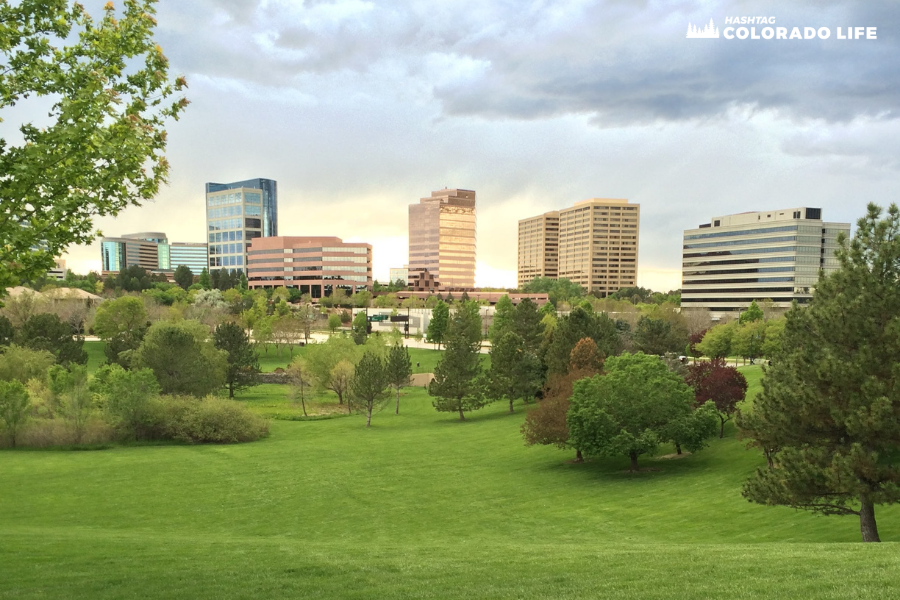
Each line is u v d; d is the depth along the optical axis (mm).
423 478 48812
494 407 89625
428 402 96438
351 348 100875
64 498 42469
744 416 28656
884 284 25422
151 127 15820
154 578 17047
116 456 57938
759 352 105438
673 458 50812
